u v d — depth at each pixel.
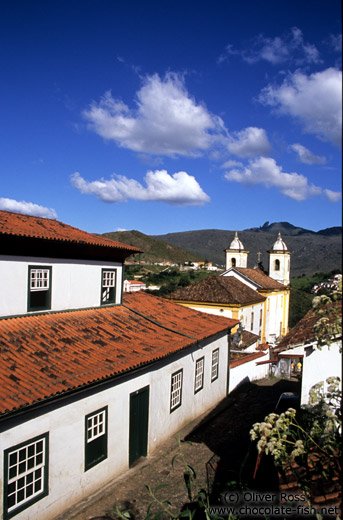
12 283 11.43
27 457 8.58
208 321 18.55
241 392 21.17
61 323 12.45
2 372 8.96
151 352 12.70
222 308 31.73
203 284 34.44
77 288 13.81
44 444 8.92
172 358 14.39
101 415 10.74
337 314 4.49
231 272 43.34
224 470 11.46
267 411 17.73
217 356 18.98
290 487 6.70
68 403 9.54
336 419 4.37
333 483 6.25
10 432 8.16
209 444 13.80
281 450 4.83
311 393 4.67
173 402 14.77
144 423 12.71
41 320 12.06
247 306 34.16
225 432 15.09
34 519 8.65
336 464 4.68
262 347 27.28
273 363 26.39
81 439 9.95
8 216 13.52
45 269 12.57
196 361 16.56
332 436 4.33
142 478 11.19
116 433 11.23
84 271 14.12
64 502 9.44
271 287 43.81
